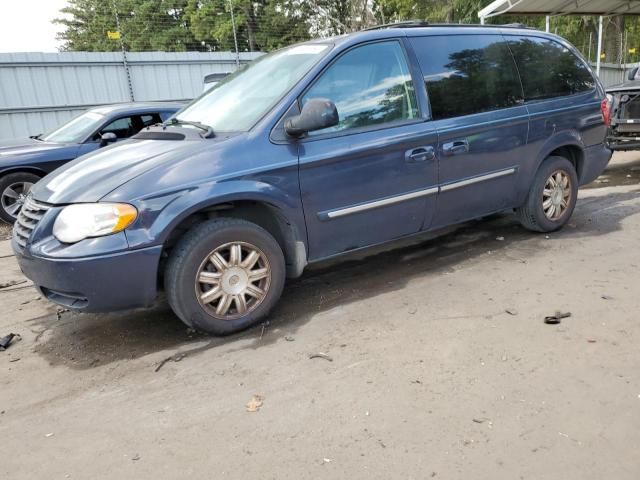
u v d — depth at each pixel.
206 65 15.33
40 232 3.13
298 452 2.32
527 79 4.73
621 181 7.71
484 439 2.33
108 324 3.82
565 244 4.87
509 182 4.64
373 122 3.82
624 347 3.01
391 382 2.80
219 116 3.83
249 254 3.44
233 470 2.24
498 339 3.19
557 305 3.60
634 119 7.65
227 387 2.87
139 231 3.05
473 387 2.71
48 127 13.33
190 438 2.46
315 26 26.12
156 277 3.15
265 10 22.59
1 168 7.05
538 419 2.44
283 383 2.87
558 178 5.03
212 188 3.19
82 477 2.26
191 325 3.32
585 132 5.12
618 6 14.01
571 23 24.33
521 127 4.59
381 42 3.95
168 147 3.45
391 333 3.35
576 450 2.24
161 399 2.80
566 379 2.74
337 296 4.02
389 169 3.86
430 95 4.09
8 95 12.73
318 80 3.65
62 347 3.52
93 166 3.43
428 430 2.41
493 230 5.43
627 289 3.79
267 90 3.77
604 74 21.58
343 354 3.13
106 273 3.02
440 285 4.09
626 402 2.53
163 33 20.22
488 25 4.68
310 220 3.60
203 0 21.19
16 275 5.21
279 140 3.46
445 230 5.54
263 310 3.54
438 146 4.07
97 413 2.72
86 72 13.62
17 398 2.92
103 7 18.91
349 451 2.31
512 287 3.96
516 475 2.12
